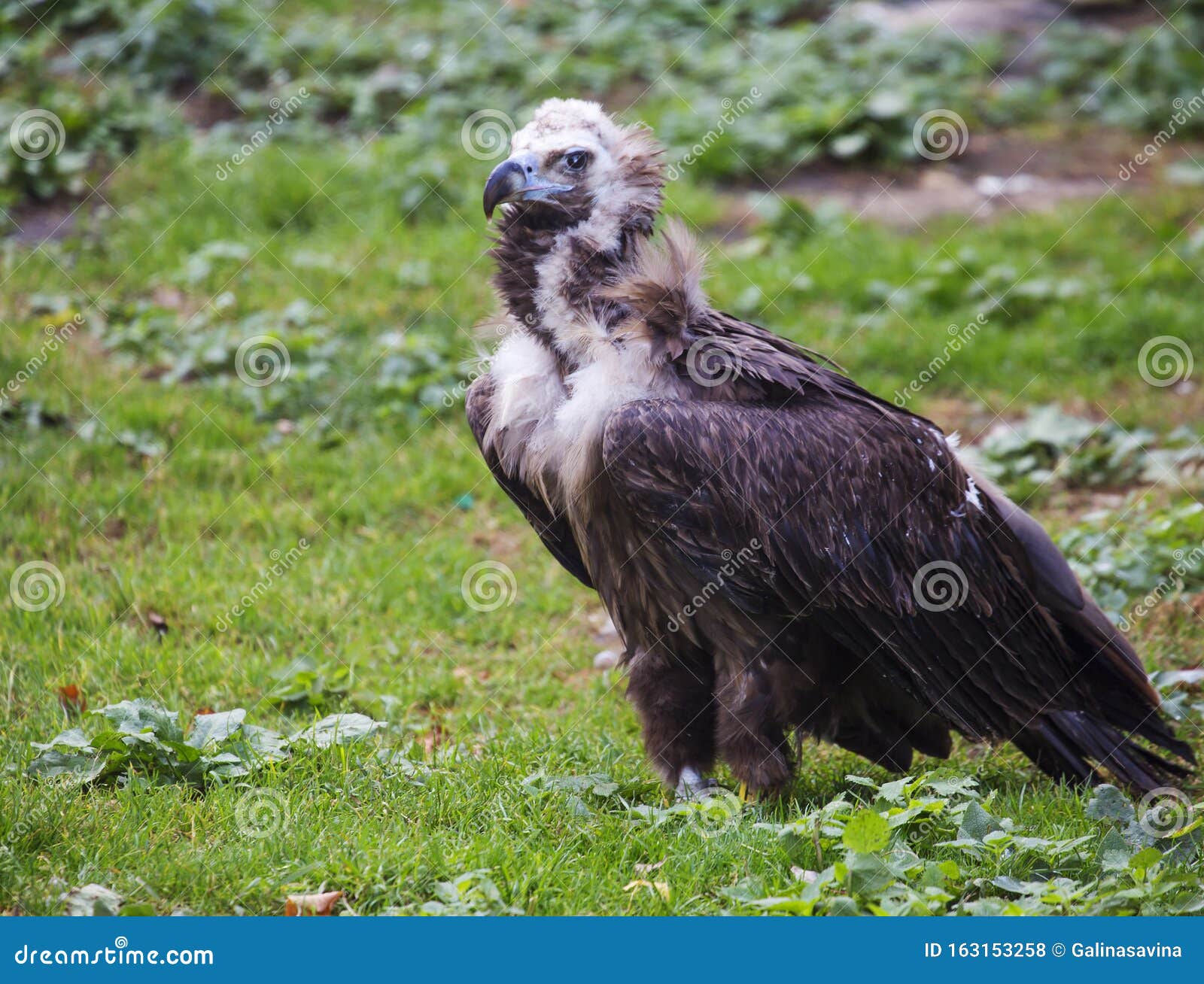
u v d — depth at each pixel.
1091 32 25.86
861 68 23.78
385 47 22.69
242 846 7.09
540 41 23.95
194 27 21.89
